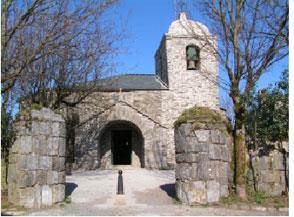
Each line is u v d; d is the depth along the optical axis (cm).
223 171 1245
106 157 2606
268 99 1314
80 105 2483
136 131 2692
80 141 2455
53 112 1245
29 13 983
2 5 938
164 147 2536
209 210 1109
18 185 1155
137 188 1548
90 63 2042
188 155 1216
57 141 1238
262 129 1305
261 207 1103
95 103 2492
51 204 1194
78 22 1062
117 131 2831
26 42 1220
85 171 2350
